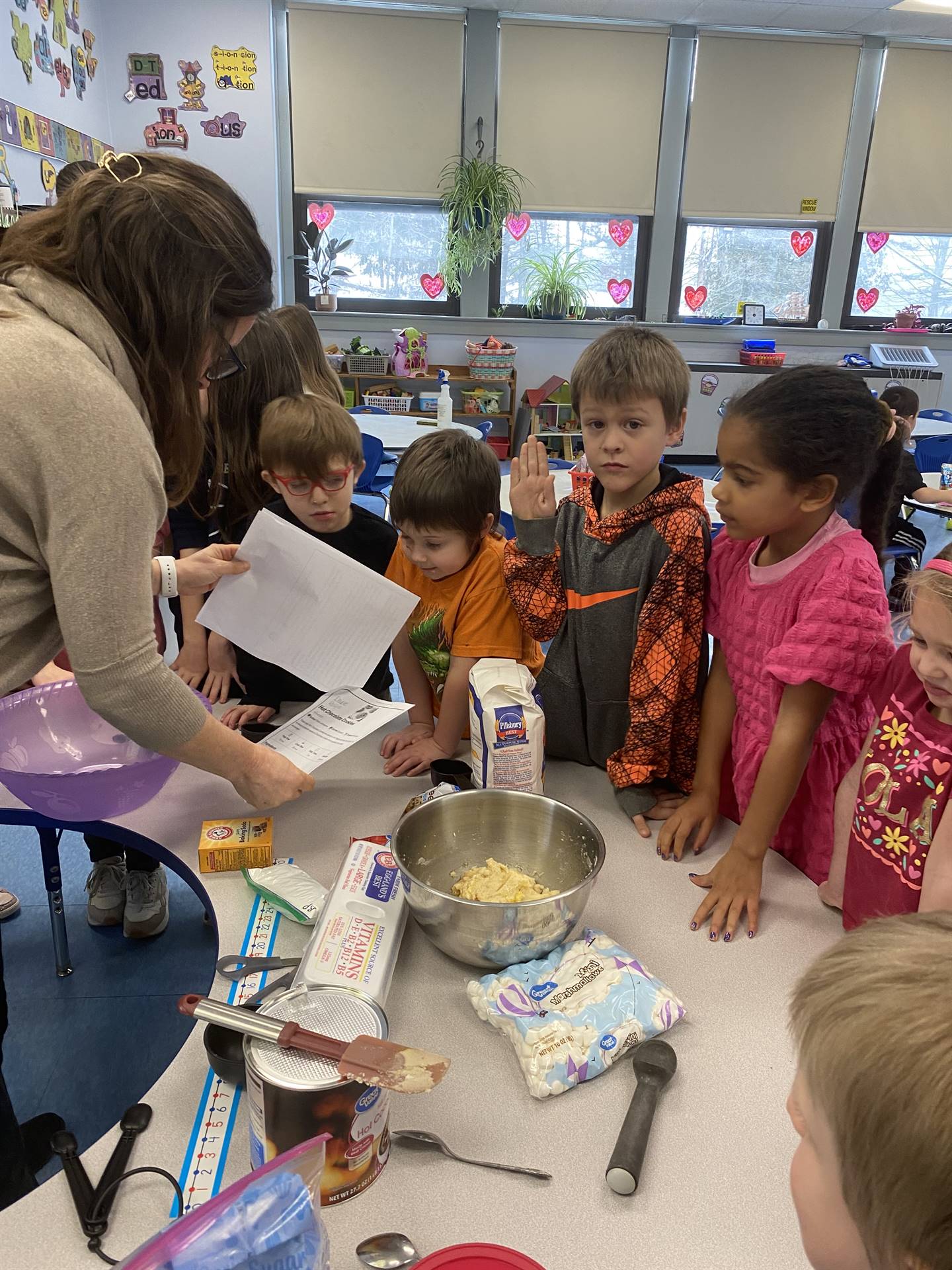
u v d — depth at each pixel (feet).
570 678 3.98
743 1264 1.85
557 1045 2.31
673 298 20.72
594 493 4.09
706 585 3.91
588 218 19.93
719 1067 2.36
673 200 19.72
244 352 4.96
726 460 3.27
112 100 17.43
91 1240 1.88
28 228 2.56
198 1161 2.06
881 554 5.27
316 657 3.84
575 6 17.62
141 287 2.49
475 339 20.33
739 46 18.65
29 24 13.20
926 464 13.67
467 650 3.91
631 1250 1.87
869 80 19.12
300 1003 2.14
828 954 1.38
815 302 21.06
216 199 2.57
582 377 3.66
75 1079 4.93
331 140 18.62
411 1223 1.92
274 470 4.52
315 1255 1.54
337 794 3.71
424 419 14.58
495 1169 2.05
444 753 3.98
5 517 2.43
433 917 2.60
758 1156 2.10
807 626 3.19
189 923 6.26
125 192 2.44
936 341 20.92
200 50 17.43
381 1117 1.96
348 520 4.89
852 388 3.17
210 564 3.68
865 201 20.10
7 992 5.43
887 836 2.93
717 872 3.14
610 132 19.08
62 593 2.45
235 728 4.33
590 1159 2.08
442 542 3.82
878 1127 1.13
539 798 3.13
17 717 3.73
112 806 3.32
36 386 2.27
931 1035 1.12
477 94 18.53
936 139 19.75
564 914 2.58
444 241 19.60
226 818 3.48
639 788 3.75
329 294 19.60
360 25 17.84
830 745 3.79
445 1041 2.44
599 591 3.82
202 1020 2.14
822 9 17.42
